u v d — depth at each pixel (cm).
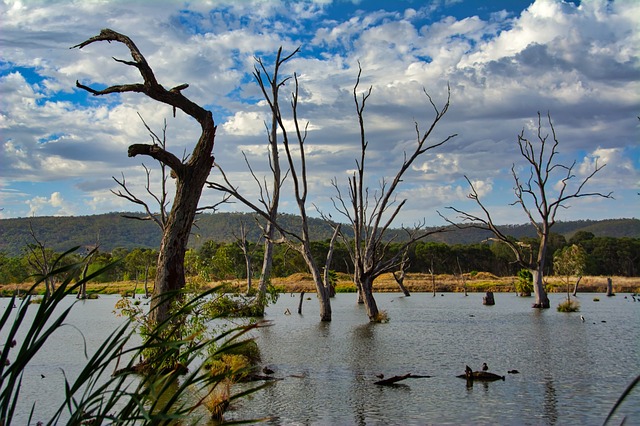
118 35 2022
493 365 2042
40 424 573
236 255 9569
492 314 4456
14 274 9138
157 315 1803
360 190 3869
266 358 2220
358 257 3894
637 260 13075
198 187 1966
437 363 2094
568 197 4919
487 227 4938
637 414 1320
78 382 394
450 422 1266
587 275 11644
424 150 3738
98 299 7875
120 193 2898
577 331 3178
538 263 5078
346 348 2512
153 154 1889
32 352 377
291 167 3703
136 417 411
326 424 1255
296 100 3616
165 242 1914
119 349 414
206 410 1338
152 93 1939
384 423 1261
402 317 4241
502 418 1296
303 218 3822
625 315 4284
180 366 425
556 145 4909
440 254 12144
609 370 1916
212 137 1995
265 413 1348
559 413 1338
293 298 7188
